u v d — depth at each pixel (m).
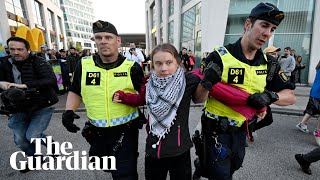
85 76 1.64
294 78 7.90
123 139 1.67
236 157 1.62
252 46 1.39
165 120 1.37
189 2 13.16
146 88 1.50
